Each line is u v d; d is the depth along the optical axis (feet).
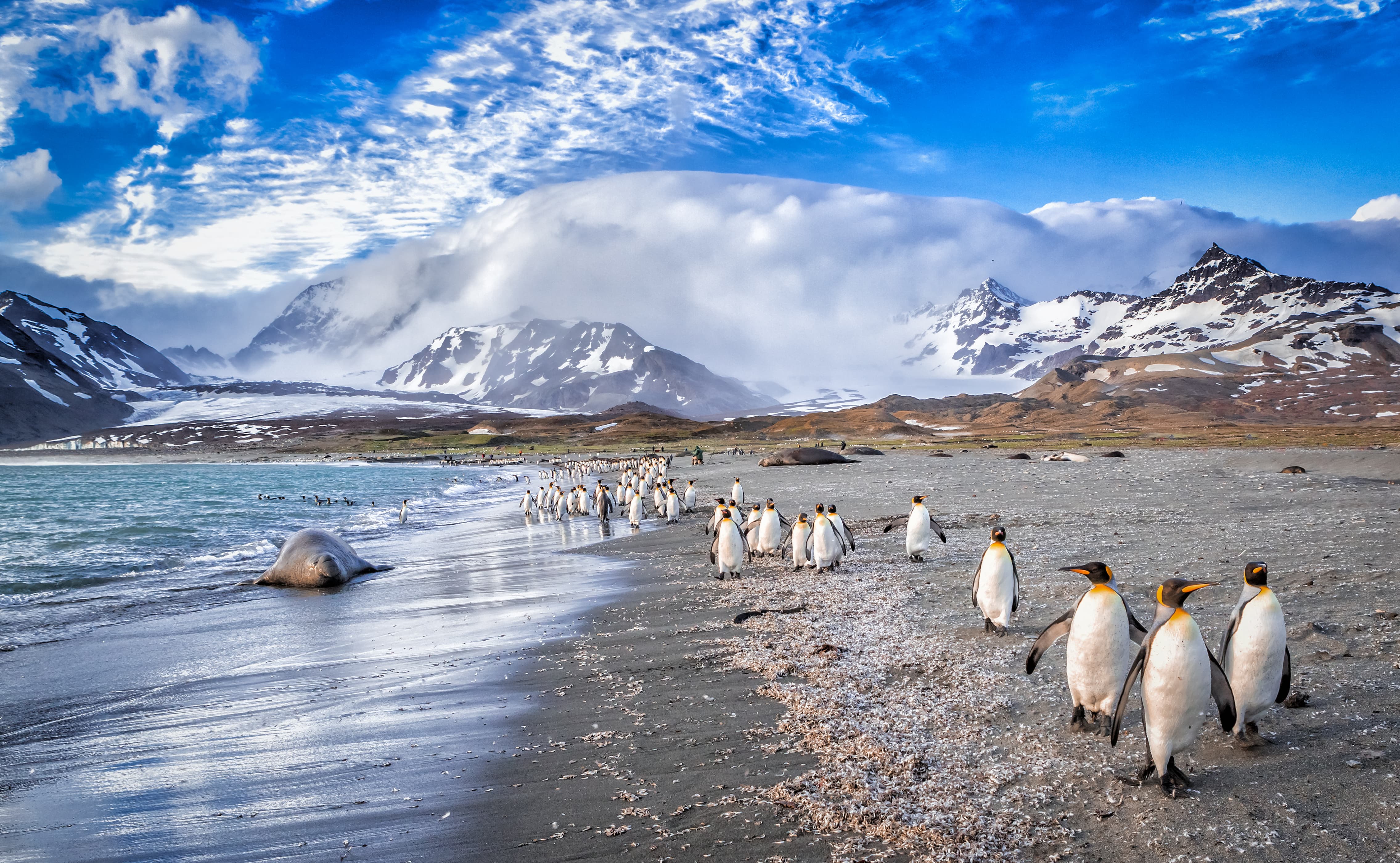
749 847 17.15
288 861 17.76
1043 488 110.11
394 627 44.11
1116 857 15.81
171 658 38.88
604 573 59.77
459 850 17.78
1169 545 51.60
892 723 23.49
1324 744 19.69
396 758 23.58
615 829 18.24
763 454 348.79
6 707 31.40
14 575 70.23
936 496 104.83
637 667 31.76
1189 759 19.81
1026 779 19.43
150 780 23.08
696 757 22.13
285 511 146.92
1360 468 130.72
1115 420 631.56
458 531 106.63
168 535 103.65
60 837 19.58
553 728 25.35
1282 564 41.52
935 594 42.11
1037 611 36.60
